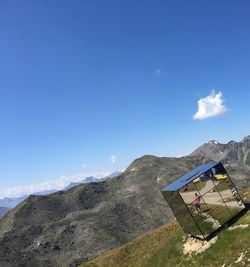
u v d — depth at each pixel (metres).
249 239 29.34
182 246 35.69
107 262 50.62
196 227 32.75
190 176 34.78
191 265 32.41
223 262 29.83
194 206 32.78
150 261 40.25
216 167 33.50
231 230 31.50
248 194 43.19
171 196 34.25
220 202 32.97
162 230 49.25
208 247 32.12
